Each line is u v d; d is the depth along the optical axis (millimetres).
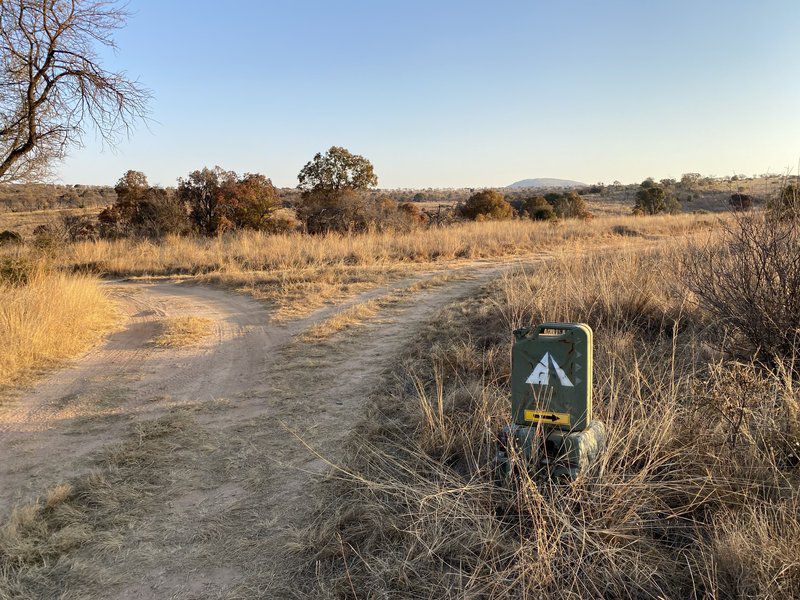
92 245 23891
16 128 13258
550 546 3346
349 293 14031
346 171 33938
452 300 12281
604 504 3562
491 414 5125
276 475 5035
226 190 31844
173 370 8547
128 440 5906
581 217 43062
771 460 3779
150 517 4469
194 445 5738
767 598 2705
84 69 13344
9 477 5242
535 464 3670
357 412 6316
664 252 10773
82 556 3992
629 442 4027
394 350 8648
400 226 28656
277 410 6613
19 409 7012
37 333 9172
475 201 42969
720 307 5941
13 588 3629
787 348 5215
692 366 5641
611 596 3133
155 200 30375
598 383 5227
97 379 8164
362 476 4719
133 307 14055
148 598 3553
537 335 3785
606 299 7883
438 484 4090
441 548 3627
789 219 5699
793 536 3053
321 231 28625
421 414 5598
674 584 3133
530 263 17578
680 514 3701
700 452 4062
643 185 55562
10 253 18219
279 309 12531
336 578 3551
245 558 3904
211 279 17719
